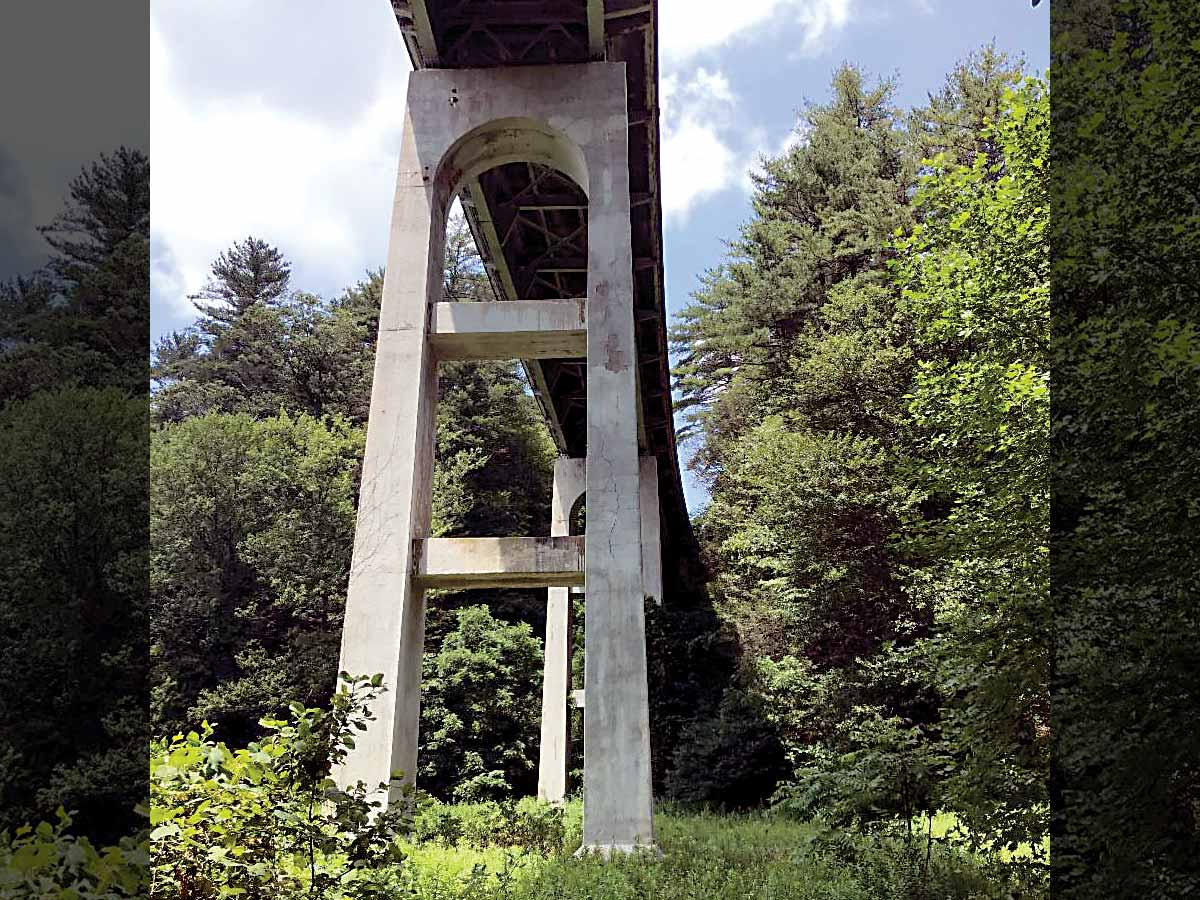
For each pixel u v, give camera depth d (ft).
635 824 38.37
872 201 108.27
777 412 110.32
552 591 81.20
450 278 145.07
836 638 80.02
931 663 33.71
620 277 46.09
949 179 39.24
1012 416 35.04
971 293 37.96
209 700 89.25
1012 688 28.19
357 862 18.10
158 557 95.35
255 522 100.01
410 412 43.75
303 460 100.63
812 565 79.61
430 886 29.40
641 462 92.84
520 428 132.87
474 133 49.11
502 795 92.12
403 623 41.01
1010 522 33.09
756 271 123.95
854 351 87.86
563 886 30.73
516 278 70.59
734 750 77.25
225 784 17.06
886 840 33.60
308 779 17.79
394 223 46.93
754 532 94.48
